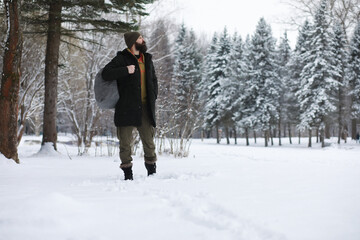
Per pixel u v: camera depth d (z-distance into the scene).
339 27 35.81
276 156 11.32
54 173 4.65
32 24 10.55
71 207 1.90
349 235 1.62
